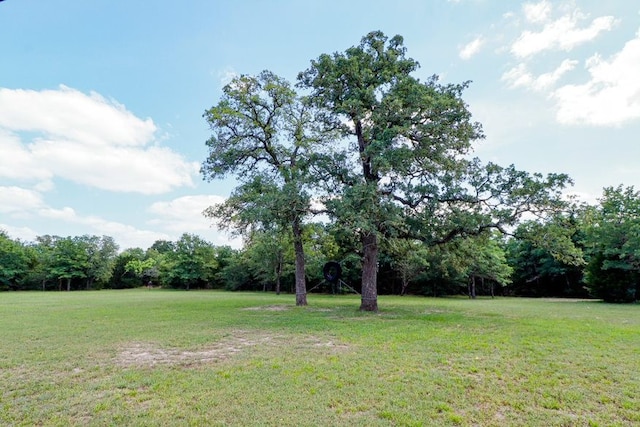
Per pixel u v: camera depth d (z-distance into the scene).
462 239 14.79
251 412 4.09
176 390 4.83
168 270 52.25
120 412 4.12
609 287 23.14
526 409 4.17
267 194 13.78
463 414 4.04
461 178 13.74
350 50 15.15
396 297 32.75
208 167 18.25
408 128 13.28
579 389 4.81
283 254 32.69
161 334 9.14
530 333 8.98
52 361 6.45
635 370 5.65
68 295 31.64
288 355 6.75
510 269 33.25
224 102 17.42
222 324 10.91
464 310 15.83
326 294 35.75
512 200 12.45
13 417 3.99
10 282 47.59
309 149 17.72
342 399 4.47
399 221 12.56
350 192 12.36
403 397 4.54
